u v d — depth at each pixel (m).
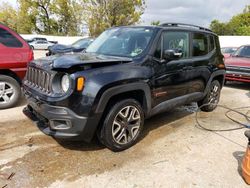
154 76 3.64
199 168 3.12
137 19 35.22
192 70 4.46
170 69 3.93
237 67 8.00
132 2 34.56
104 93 3.00
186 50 4.42
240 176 2.98
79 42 10.70
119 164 3.13
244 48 9.38
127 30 4.27
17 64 4.99
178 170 3.05
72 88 2.86
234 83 9.50
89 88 2.90
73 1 40.88
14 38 5.03
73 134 2.97
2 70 4.92
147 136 4.00
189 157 3.38
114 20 34.81
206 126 4.57
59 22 43.31
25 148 3.42
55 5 41.38
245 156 2.85
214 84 5.42
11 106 5.14
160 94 3.83
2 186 2.61
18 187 2.61
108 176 2.88
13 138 3.71
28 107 3.74
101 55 3.77
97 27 34.91
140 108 3.54
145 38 3.84
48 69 3.07
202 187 2.76
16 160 3.11
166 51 3.72
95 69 3.03
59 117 2.91
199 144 3.79
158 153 3.45
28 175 2.82
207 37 5.05
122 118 3.34
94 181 2.78
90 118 2.96
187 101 4.57
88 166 3.06
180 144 3.76
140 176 2.90
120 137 3.36
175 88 4.13
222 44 31.36
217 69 5.26
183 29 4.38
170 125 4.55
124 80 3.18
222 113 5.44
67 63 2.91
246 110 5.75
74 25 41.84
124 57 3.65
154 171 3.01
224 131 4.35
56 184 2.69
